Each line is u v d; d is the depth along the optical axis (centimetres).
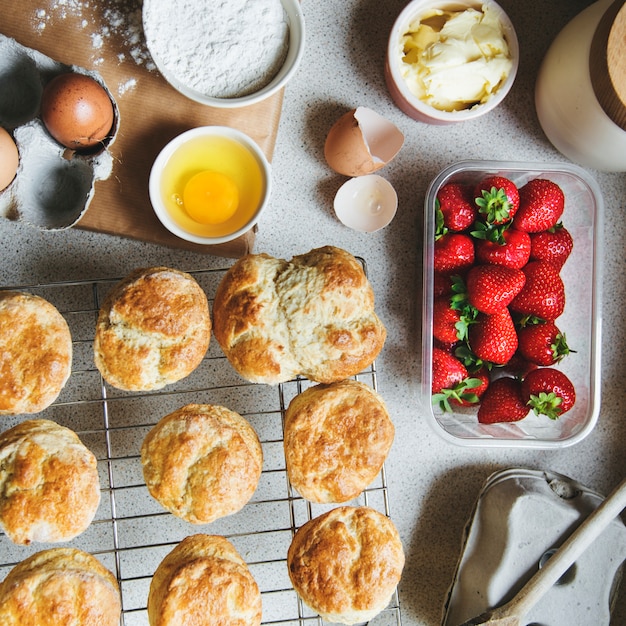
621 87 68
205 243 69
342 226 75
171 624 64
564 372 76
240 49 69
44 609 63
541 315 73
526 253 72
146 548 72
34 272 73
